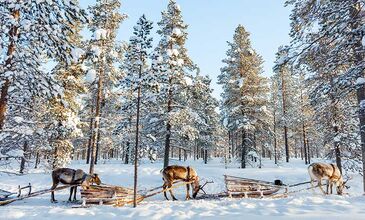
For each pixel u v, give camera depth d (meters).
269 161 39.75
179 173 14.27
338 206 10.01
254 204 11.39
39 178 20.72
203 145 41.25
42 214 10.12
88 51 19.58
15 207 11.68
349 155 21.50
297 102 40.28
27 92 10.24
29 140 12.26
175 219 9.11
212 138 41.28
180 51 22.95
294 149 57.72
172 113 21.39
